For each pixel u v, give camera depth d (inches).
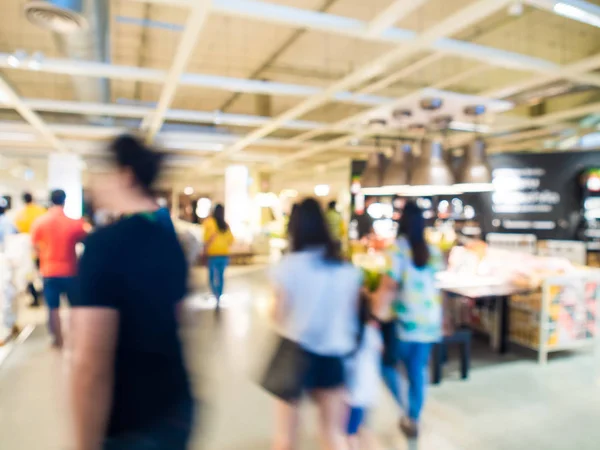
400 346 112.4
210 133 378.9
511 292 164.9
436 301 113.0
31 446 108.0
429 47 165.2
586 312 183.8
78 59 167.2
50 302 169.9
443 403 138.1
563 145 403.9
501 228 354.9
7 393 137.3
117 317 46.7
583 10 135.6
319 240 85.7
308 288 82.4
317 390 84.1
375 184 254.8
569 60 232.8
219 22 184.9
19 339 190.9
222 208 257.1
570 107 278.4
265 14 141.3
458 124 284.8
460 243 224.4
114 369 47.3
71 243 167.6
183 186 824.9
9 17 183.5
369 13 180.4
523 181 350.9
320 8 175.8
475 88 271.3
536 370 169.0
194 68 250.4
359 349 88.0
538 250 324.2
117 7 172.9
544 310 175.6
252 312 249.9
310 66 244.2
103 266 46.2
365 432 101.4
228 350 181.6
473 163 216.2
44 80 269.1
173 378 51.4
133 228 49.4
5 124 322.0
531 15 177.5
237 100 312.0
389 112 243.3
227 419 123.0
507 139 376.5
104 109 260.4
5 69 243.3
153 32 196.9
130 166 53.5
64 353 172.2
